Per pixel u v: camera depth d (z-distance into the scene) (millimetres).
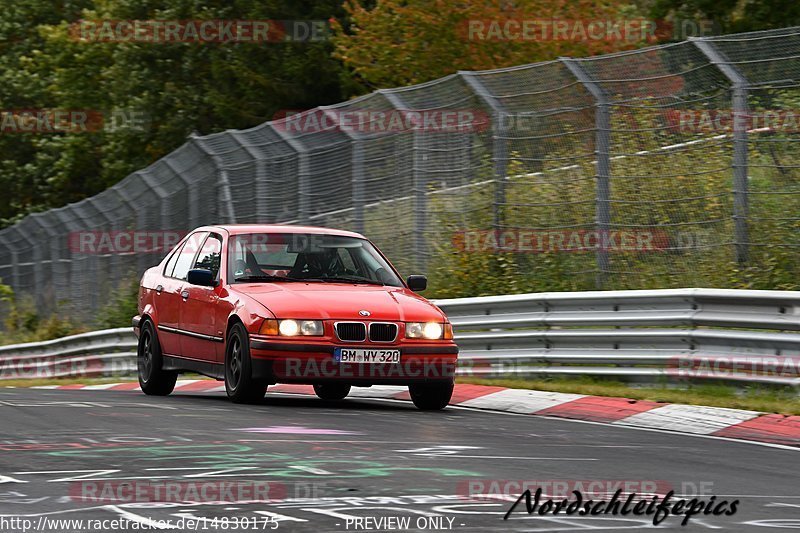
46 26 141875
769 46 43312
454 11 95188
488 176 50594
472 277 52062
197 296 36969
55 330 83625
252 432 26234
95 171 143750
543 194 48938
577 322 41094
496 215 50156
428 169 52594
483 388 39656
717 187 44219
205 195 65438
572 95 47844
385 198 54344
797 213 42469
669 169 45219
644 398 35375
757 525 16828
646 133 45906
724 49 44219
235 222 62688
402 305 34406
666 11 86562
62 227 86812
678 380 37812
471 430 28359
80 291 83562
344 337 33188
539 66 49281
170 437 25094
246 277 36062
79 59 136250
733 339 36438
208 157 65062
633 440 27312
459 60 95188
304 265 36625
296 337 32938
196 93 123688
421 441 25547
